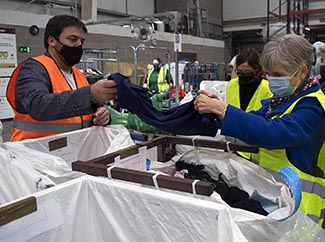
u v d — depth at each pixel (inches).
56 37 61.5
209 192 27.8
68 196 30.4
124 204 29.9
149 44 286.2
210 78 205.3
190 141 53.8
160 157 55.7
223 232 24.6
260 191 45.2
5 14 198.5
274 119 42.8
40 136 57.3
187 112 48.4
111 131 56.8
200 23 398.9
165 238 27.8
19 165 35.9
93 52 224.2
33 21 214.4
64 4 267.9
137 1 369.1
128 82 46.8
